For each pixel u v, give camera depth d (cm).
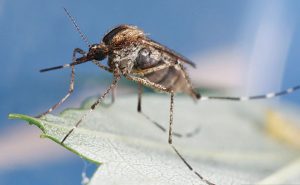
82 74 5
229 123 5
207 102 5
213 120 5
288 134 5
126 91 5
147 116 5
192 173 5
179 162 5
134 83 5
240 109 5
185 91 5
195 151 5
